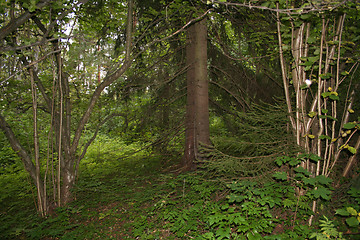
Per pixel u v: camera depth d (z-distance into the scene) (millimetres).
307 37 3115
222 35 6152
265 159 3227
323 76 2846
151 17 5602
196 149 5473
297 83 3238
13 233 3723
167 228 3438
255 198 2916
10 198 5906
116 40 5867
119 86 6199
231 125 6203
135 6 5633
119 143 10367
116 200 4801
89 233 3586
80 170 7328
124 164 7602
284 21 3195
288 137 3203
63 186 4957
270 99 5918
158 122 6531
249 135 3479
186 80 6324
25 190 6109
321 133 2998
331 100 3277
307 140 3148
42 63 4738
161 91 6305
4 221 4461
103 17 5375
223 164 3297
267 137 3428
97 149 9672
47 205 4613
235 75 6184
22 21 2977
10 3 3479
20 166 7504
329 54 3086
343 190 2998
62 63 4906
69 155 5039
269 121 3346
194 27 5641
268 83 5965
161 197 4254
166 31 5848
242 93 6160
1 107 5031
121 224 3822
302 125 3189
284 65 3328
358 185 2393
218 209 3053
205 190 3811
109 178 6539
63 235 3600
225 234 2354
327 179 2654
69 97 5141
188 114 5871
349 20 3330
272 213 3152
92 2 4980
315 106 3129
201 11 4945
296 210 2842
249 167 3309
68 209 4504
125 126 6793
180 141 6965
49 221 3934
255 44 5727
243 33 5840
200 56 5613
